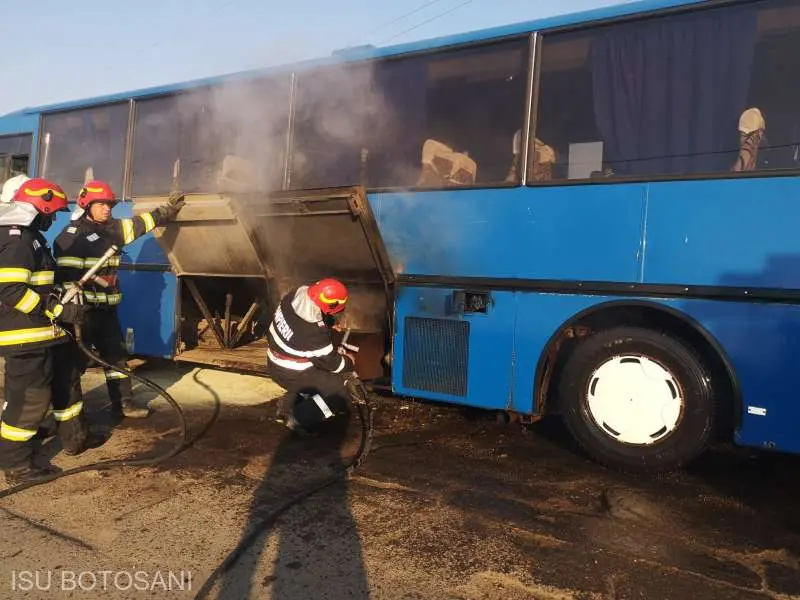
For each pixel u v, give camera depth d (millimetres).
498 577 2723
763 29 3713
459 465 4125
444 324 4648
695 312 3723
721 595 2600
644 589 2643
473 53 4648
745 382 3594
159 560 2848
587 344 4160
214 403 5645
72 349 4156
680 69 3928
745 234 3592
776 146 3639
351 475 3900
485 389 4453
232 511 3357
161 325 6438
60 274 4477
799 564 2865
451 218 4594
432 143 4793
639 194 3893
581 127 4203
